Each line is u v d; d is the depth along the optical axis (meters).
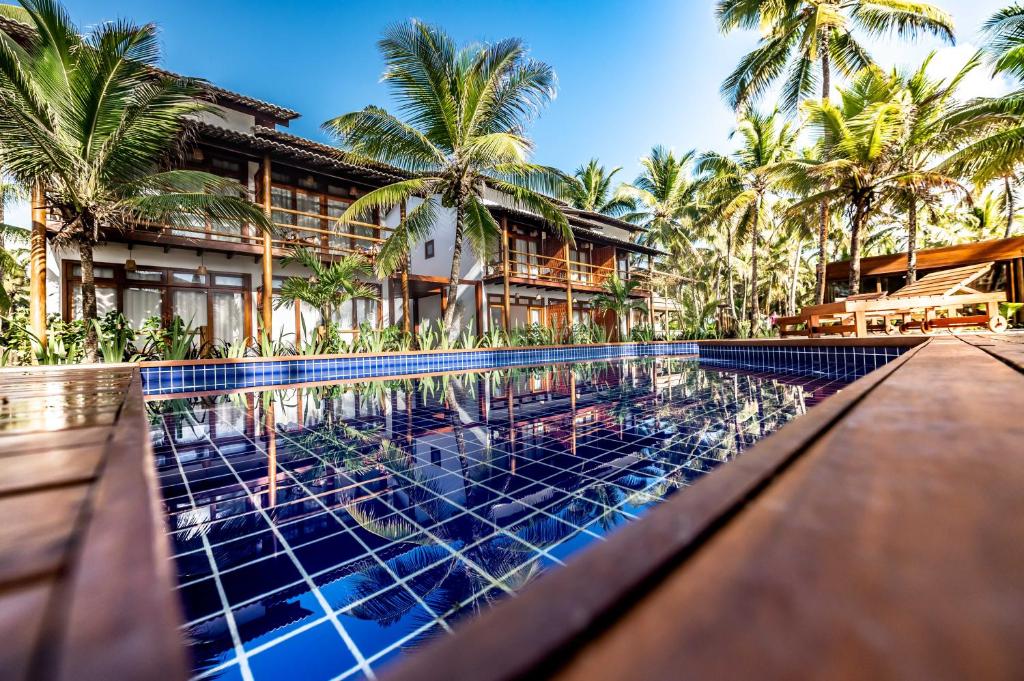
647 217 23.97
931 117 10.41
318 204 11.32
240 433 3.75
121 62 5.64
